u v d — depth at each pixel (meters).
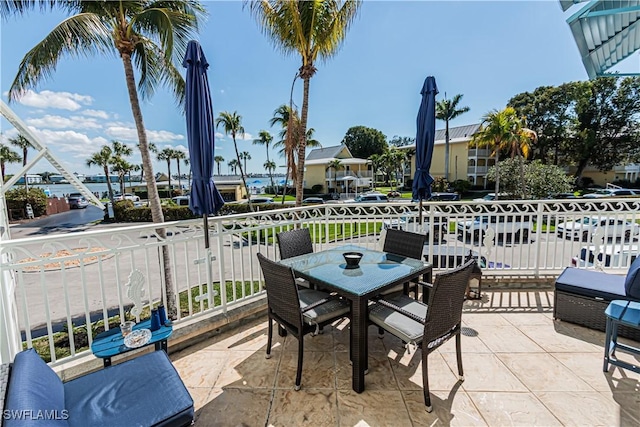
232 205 20.84
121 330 1.98
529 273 3.85
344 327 3.02
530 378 2.18
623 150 22.97
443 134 29.02
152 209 4.18
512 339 2.71
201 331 2.76
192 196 2.69
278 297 2.24
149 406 1.40
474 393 2.03
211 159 2.71
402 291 2.85
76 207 28.55
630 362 2.35
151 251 8.73
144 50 4.69
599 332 2.81
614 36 3.08
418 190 3.46
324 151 33.44
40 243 2.01
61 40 3.56
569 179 16.59
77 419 1.30
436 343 1.95
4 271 2.00
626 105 22.23
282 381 2.20
